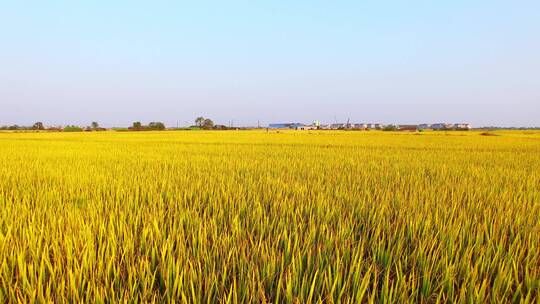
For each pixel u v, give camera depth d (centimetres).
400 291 247
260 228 399
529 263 302
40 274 261
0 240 335
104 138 4044
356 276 260
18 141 3203
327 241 342
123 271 285
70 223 401
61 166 1069
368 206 512
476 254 317
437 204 520
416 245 336
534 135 6025
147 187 674
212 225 395
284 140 3628
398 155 1698
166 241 332
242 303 234
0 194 592
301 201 544
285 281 269
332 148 2291
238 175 866
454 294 264
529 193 624
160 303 241
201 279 260
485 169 1091
